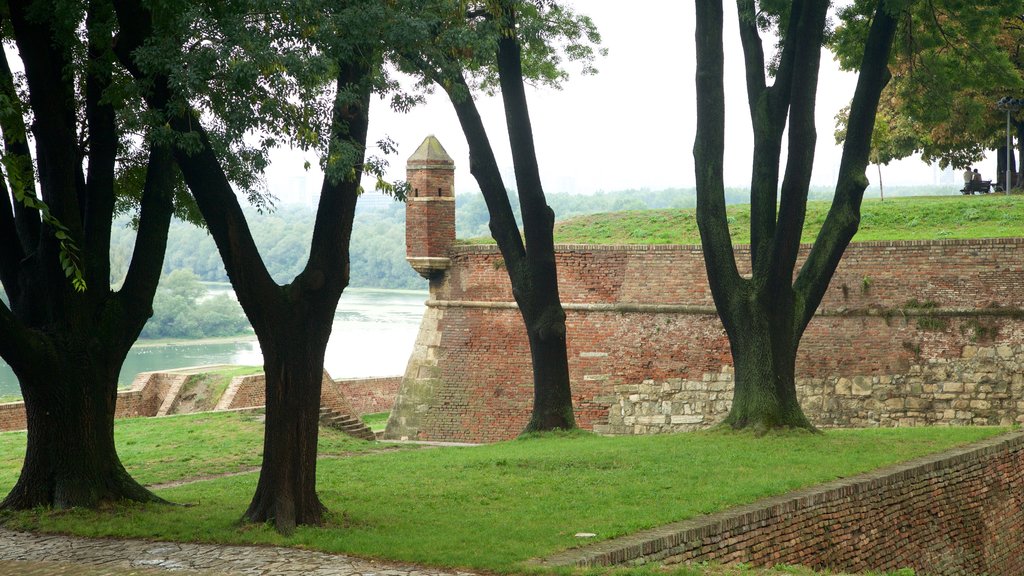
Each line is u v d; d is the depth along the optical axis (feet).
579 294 106.01
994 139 147.54
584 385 104.78
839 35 81.66
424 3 51.98
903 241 95.20
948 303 93.45
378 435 113.91
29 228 56.13
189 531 47.06
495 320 109.09
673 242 112.88
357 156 46.50
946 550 63.21
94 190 54.44
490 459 69.00
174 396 133.49
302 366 48.14
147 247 55.67
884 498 58.08
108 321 54.95
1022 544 73.00
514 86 84.74
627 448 71.67
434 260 111.34
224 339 294.25
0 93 45.73
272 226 411.13
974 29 80.59
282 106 46.26
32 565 42.50
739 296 77.41
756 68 77.82
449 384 110.22
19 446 81.87
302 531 46.34
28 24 50.57
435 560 40.32
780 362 76.74
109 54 51.83
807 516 52.16
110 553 44.09
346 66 48.08
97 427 54.54
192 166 47.21
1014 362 90.74
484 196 88.89
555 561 40.11
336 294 48.70
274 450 47.96
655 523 46.24
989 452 69.46
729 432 76.59
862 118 75.92
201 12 46.03
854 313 96.22
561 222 130.00
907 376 94.02
